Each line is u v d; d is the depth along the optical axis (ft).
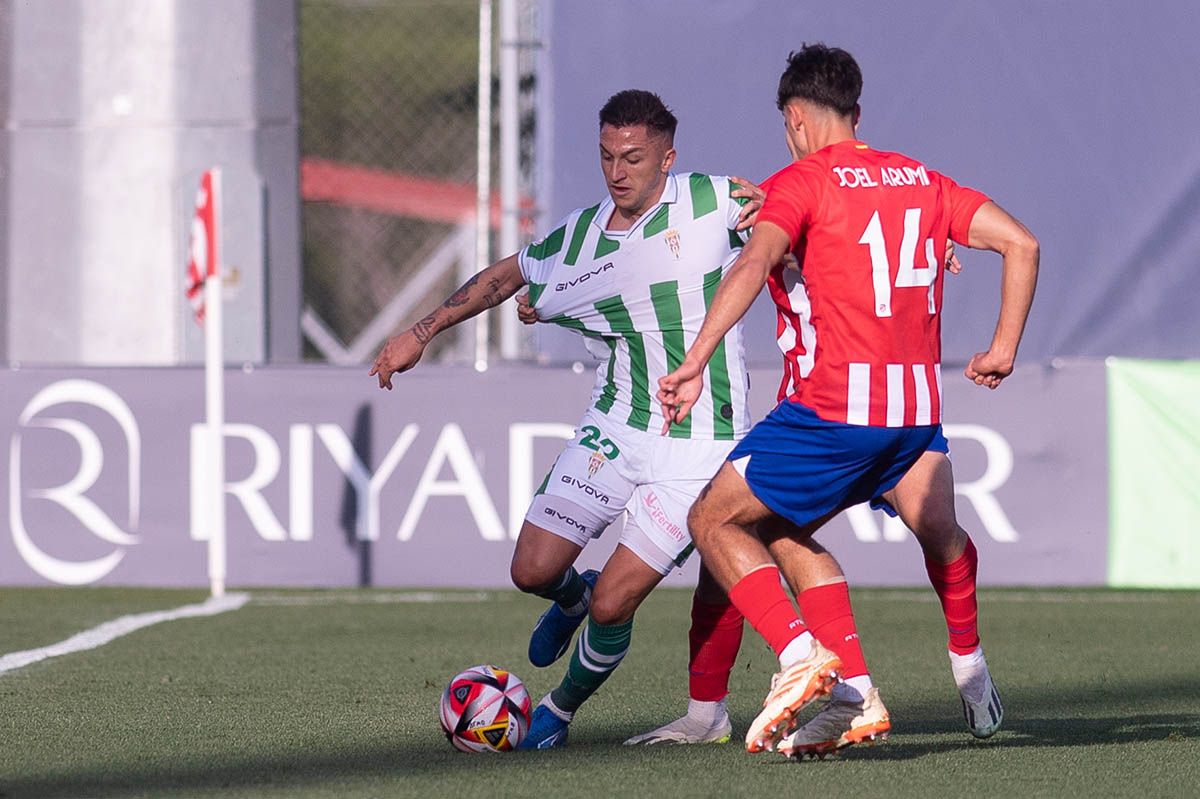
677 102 100.99
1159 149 98.68
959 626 46.91
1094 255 99.35
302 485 96.53
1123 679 62.64
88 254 109.70
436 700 56.90
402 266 192.44
